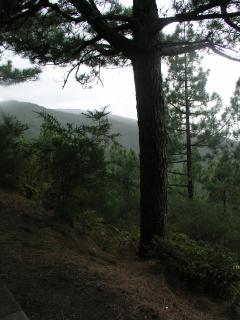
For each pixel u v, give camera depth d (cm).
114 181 662
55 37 752
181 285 545
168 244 605
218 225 1112
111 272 487
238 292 555
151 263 600
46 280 410
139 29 626
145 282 495
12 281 398
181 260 575
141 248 663
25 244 503
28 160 762
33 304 365
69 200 613
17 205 661
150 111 653
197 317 447
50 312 357
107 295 402
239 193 2144
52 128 664
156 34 639
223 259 579
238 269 561
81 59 773
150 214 662
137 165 1394
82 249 573
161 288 497
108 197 638
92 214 677
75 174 600
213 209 1251
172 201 1327
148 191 662
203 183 2133
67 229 603
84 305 377
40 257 467
